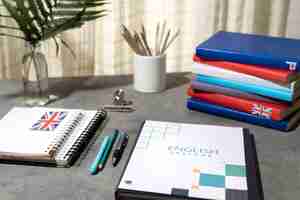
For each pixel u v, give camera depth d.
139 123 0.95
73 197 0.69
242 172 0.72
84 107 1.03
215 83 0.98
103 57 1.36
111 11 1.29
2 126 0.87
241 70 0.94
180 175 0.71
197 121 0.97
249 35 1.12
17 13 0.97
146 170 0.73
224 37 1.09
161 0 1.32
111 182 0.73
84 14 1.05
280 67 0.90
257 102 0.94
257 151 0.84
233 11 1.33
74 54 1.35
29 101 1.05
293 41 1.06
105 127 0.93
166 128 0.88
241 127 0.93
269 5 1.37
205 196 0.65
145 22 1.34
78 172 0.76
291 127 0.94
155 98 1.09
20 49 1.34
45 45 1.32
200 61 0.99
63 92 1.12
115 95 1.07
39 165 0.78
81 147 0.82
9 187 0.72
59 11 1.03
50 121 0.90
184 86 1.18
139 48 1.12
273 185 0.72
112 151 0.82
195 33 1.35
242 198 0.65
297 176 0.75
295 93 0.92
